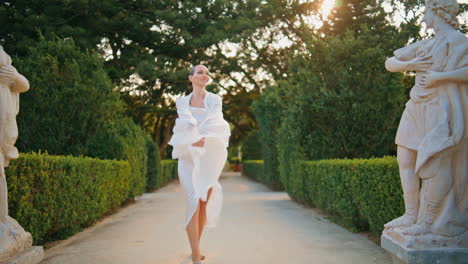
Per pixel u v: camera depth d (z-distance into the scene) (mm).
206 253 4398
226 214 7816
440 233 3398
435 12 3600
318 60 9922
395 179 4449
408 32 9320
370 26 11109
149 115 24234
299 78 10336
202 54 19234
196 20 17812
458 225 3389
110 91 10273
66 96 9164
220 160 4070
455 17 3592
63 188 5270
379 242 5031
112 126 10562
